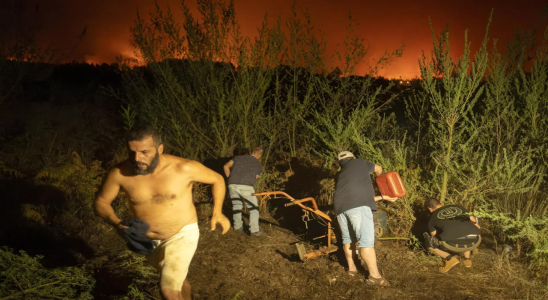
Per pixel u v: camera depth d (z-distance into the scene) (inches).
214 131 281.3
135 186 114.7
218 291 164.7
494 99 240.2
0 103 300.2
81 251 196.1
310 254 190.4
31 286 130.5
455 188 219.0
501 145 227.1
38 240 202.4
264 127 294.0
